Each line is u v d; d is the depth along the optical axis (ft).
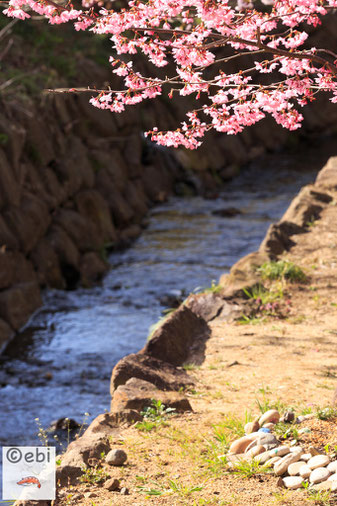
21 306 45.24
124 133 71.92
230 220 68.28
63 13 14.40
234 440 16.78
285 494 13.44
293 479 13.96
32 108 56.59
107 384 36.83
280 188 80.74
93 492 14.30
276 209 71.92
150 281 53.47
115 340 42.80
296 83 15.37
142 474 15.17
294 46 15.48
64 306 48.80
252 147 92.84
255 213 70.64
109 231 61.05
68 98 64.08
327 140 99.71
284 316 27.45
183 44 14.92
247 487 13.99
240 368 22.59
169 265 56.70
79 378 37.52
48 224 53.93
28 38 66.18
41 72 63.26
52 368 38.91
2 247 47.01
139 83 15.53
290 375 21.74
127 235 63.10
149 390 19.81
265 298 28.48
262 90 15.52
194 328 26.11
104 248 58.90
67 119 62.64
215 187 80.48
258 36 14.49
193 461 15.75
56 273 52.13
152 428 17.93
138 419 18.43
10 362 39.93
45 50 66.44
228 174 84.17
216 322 27.17
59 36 70.44
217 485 14.24
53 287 51.55
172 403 19.10
